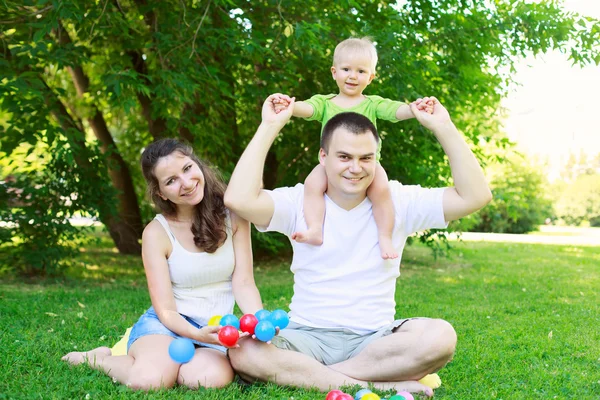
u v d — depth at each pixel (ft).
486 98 28.04
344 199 9.50
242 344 9.07
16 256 21.98
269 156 28.53
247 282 10.36
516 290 21.94
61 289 20.03
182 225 10.16
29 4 18.37
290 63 21.91
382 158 25.86
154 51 22.44
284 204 9.66
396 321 9.41
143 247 10.01
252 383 9.32
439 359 8.77
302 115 11.08
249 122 27.68
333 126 9.13
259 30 21.40
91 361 10.02
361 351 9.12
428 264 30.30
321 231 9.45
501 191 30.42
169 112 23.49
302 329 9.55
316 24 18.84
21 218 21.13
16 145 19.69
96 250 32.50
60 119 21.26
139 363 9.12
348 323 9.39
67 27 25.67
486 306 18.42
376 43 21.07
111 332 13.55
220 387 9.08
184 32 20.65
